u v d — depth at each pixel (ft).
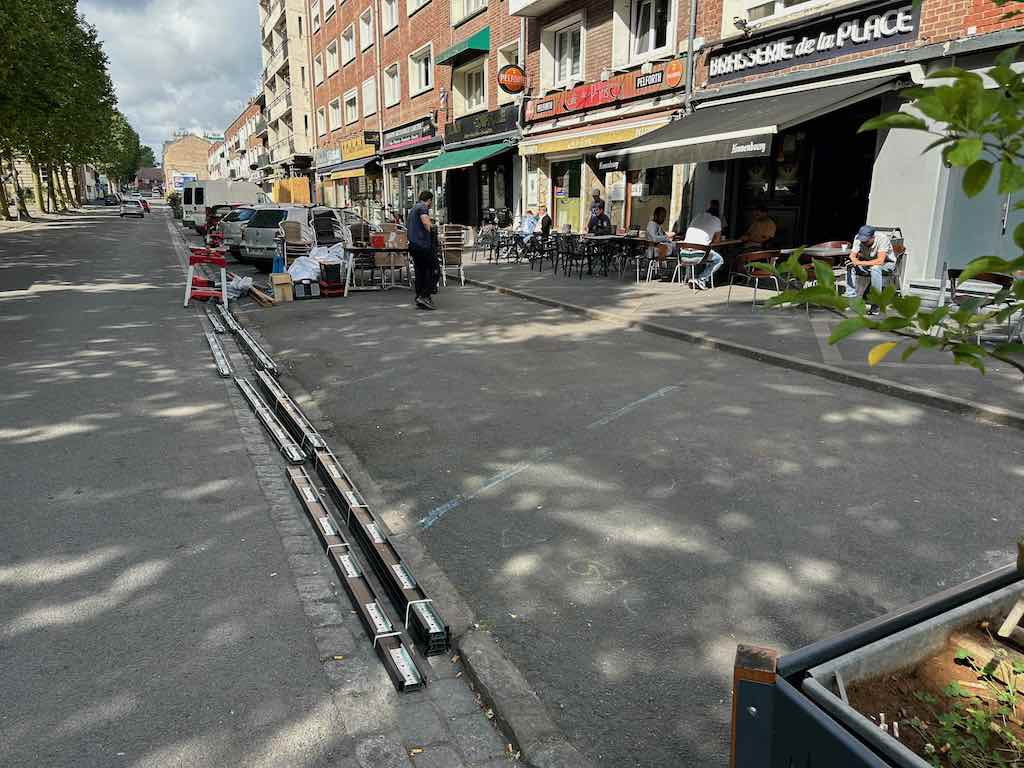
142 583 11.68
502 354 27.55
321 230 56.13
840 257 34.78
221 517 14.08
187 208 113.70
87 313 37.06
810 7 38.14
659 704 9.04
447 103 87.40
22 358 26.99
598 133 56.18
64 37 98.27
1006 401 19.27
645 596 11.37
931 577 11.69
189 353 28.32
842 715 4.83
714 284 44.19
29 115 85.15
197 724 8.64
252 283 46.14
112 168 371.56
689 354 27.02
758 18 42.24
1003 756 5.33
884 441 17.54
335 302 41.86
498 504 14.71
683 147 37.86
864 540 12.91
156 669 9.61
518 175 73.82
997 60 4.15
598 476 15.96
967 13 30.53
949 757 5.28
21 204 147.13
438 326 33.60
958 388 20.58
